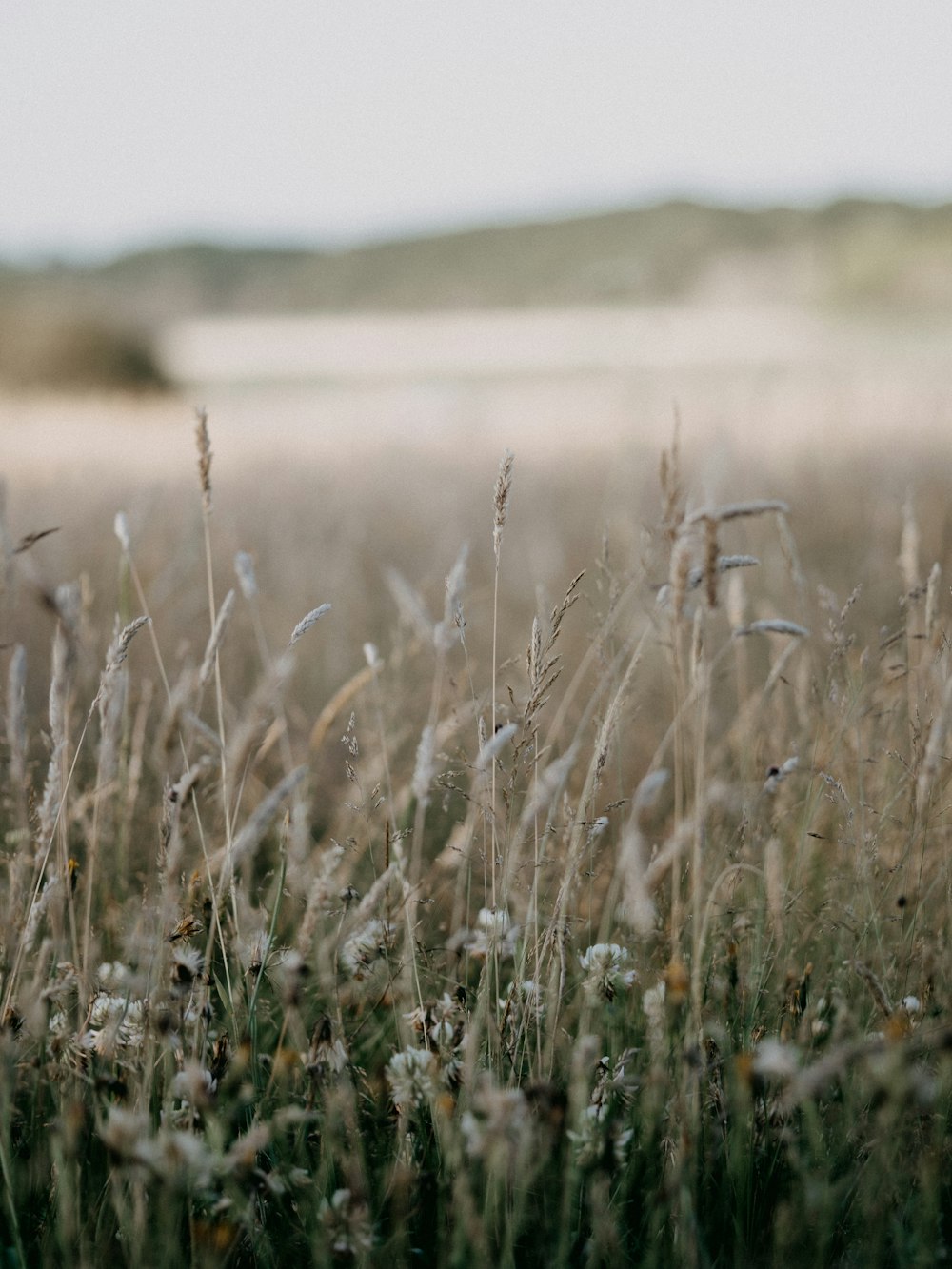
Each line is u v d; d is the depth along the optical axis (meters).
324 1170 1.60
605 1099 1.68
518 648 4.09
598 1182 1.50
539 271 161.62
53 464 8.79
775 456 7.81
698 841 1.64
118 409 16.83
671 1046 1.75
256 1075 1.74
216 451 9.93
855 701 2.16
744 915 2.05
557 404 14.16
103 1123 1.65
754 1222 1.66
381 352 50.34
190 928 1.70
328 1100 1.59
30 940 1.71
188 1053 1.74
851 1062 1.72
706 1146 1.72
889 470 6.82
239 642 4.13
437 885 2.52
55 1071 1.77
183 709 1.69
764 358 25.69
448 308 147.62
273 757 3.20
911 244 77.69
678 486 1.69
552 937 1.81
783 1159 1.72
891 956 1.96
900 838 2.22
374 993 2.01
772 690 2.75
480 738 1.82
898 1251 1.50
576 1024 2.02
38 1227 1.65
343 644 4.19
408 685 3.37
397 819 2.44
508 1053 1.81
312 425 13.19
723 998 1.91
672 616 1.80
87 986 1.80
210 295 185.25
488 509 6.95
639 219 168.25
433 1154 1.72
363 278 177.00
